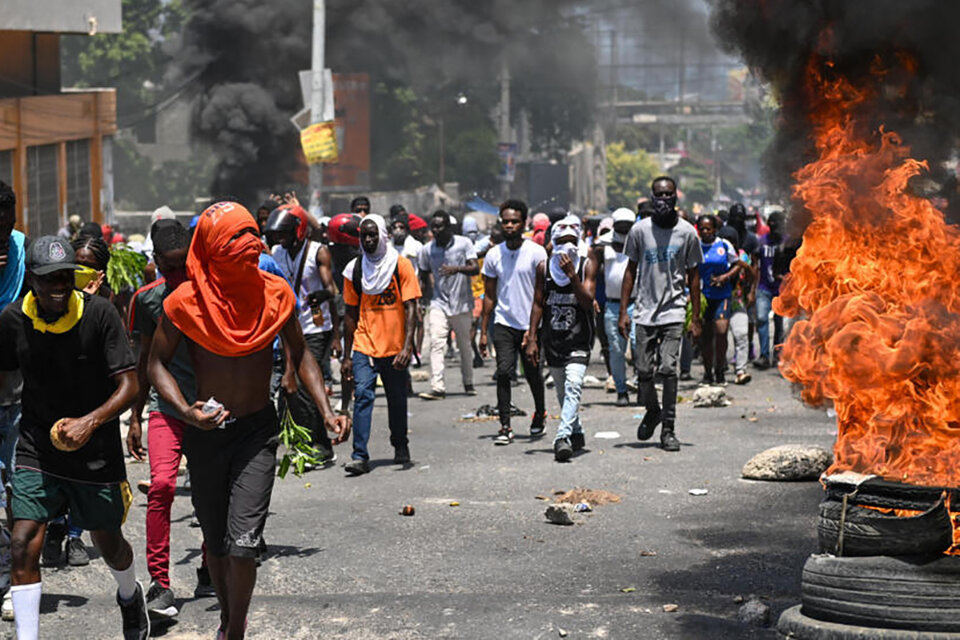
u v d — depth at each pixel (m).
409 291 13.70
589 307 13.97
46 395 7.39
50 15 48.06
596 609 8.11
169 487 8.34
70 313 7.36
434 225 19.52
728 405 18.14
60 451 7.32
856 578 7.09
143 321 8.76
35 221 53.66
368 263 13.63
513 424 16.86
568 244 13.87
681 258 14.13
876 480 7.23
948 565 7.01
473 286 24.23
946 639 6.87
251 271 6.97
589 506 11.47
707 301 19.88
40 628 8.00
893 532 7.05
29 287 8.84
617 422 16.69
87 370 7.44
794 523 10.72
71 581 9.20
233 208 7.01
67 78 99.94
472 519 11.14
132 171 102.88
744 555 9.64
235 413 7.07
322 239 19.20
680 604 8.27
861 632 7.01
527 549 9.99
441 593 8.69
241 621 7.03
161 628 8.07
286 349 7.51
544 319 14.30
